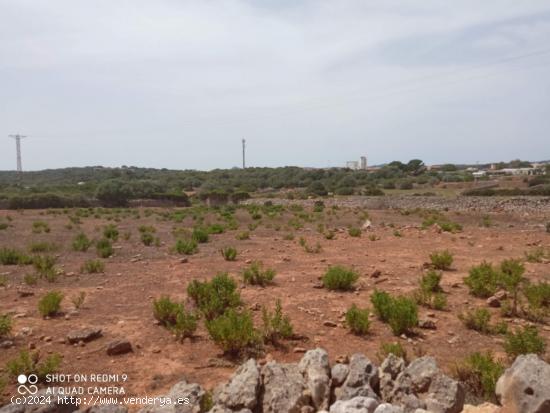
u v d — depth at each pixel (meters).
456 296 10.05
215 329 6.75
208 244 19.62
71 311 8.71
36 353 6.23
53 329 7.71
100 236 23.83
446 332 7.64
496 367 5.36
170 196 66.19
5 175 125.75
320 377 4.74
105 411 4.37
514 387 4.36
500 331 7.55
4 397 5.27
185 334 7.36
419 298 9.45
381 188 72.56
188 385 4.81
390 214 38.19
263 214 39.69
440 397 4.54
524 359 4.54
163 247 18.94
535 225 27.34
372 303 8.77
